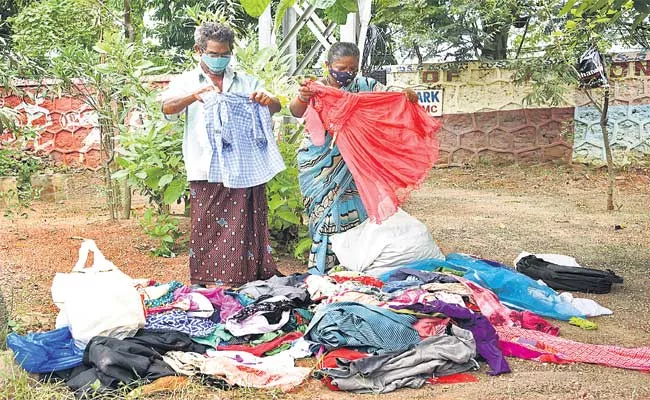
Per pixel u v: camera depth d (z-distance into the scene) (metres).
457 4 16.12
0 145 13.44
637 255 8.54
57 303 4.89
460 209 11.96
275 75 8.00
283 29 9.37
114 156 9.64
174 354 4.65
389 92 5.97
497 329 5.35
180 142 7.60
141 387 4.27
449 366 4.71
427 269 6.29
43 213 10.74
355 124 5.95
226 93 5.85
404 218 6.62
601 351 5.07
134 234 8.83
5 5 17.86
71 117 15.45
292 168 7.43
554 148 16.78
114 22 10.52
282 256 7.86
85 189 13.22
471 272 6.21
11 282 6.75
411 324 4.95
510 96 16.91
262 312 5.10
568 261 7.38
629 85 15.98
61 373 4.51
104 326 4.67
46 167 14.80
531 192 13.96
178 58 19.27
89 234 8.85
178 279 7.02
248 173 5.96
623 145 16.14
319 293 5.40
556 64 15.69
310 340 4.96
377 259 6.32
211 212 6.06
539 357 5.00
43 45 13.87
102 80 9.17
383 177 5.99
